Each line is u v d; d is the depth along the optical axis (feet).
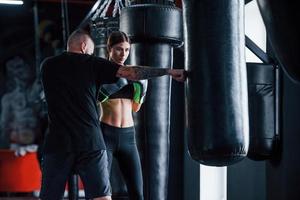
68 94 13.20
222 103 11.68
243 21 12.17
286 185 17.12
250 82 17.30
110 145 14.79
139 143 15.76
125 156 14.89
